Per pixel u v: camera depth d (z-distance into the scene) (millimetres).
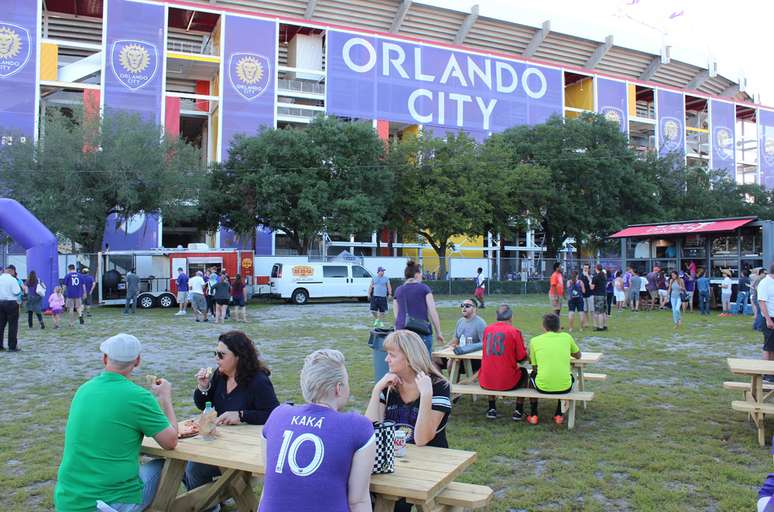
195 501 4008
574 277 17547
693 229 25891
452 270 40500
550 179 44469
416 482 3191
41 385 9383
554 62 79375
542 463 5660
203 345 13977
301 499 2652
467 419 7312
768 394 6969
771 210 55719
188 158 31984
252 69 56781
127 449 3369
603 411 7613
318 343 14250
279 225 37281
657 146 77875
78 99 54562
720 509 4516
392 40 63031
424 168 40969
